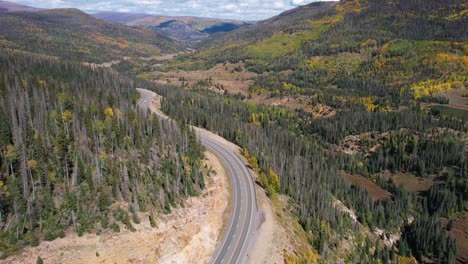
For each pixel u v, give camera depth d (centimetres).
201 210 9338
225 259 8675
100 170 9000
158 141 11675
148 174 9600
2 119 9444
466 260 13162
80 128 10856
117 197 8200
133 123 11631
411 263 12925
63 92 13625
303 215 11675
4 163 8050
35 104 11256
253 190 11788
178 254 8012
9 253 6147
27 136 9594
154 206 8362
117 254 6962
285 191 12875
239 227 9900
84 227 7019
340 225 12444
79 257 6556
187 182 9600
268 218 10519
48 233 6631
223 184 11681
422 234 14112
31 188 7881
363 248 12419
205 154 13188
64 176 8531
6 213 6969
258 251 9038
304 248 10188
